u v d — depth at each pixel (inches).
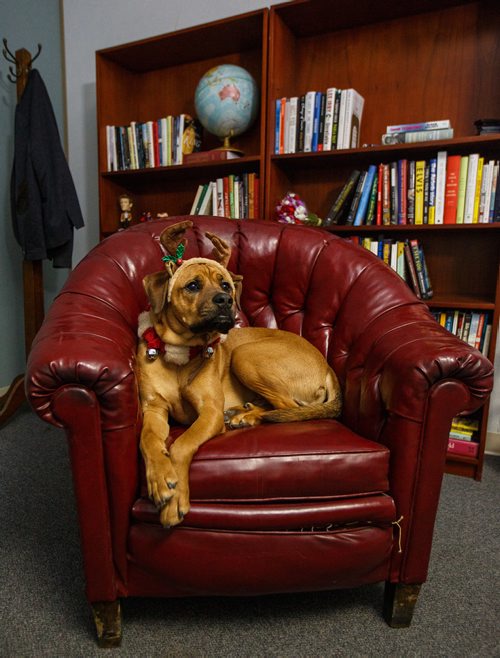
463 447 87.4
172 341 56.2
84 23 128.3
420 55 95.9
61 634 48.4
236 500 45.9
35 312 109.6
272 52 93.4
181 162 109.7
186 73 118.3
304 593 55.7
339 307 69.0
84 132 133.5
